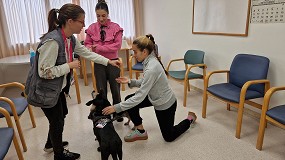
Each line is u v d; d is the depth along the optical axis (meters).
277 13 2.10
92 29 2.44
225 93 2.19
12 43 3.99
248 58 2.32
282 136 2.11
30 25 4.03
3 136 1.47
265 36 2.26
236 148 1.94
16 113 1.87
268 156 1.82
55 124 1.59
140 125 2.07
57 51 1.38
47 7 4.08
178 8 3.60
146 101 1.98
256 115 2.50
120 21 4.69
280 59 2.16
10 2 3.82
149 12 4.54
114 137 1.60
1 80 3.73
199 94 3.35
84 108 2.94
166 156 1.86
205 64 2.98
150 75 1.75
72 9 1.40
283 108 1.79
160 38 4.31
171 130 2.00
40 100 1.43
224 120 2.46
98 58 1.95
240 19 2.51
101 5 2.31
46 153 1.96
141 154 1.89
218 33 2.85
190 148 1.96
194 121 2.34
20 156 1.66
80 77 4.52
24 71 4.07
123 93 3.49
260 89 2.14
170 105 1.91
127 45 4.40
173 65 4.02
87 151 1.97
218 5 2.78
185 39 3.57
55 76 1.40
